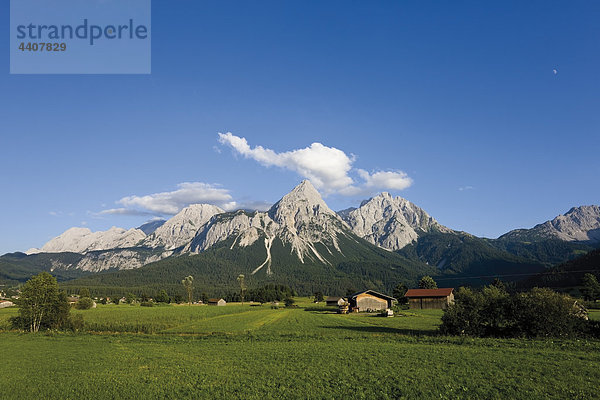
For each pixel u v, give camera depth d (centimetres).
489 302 5594
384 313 11581
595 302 12006
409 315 11469
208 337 6259
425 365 3847
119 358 4591
